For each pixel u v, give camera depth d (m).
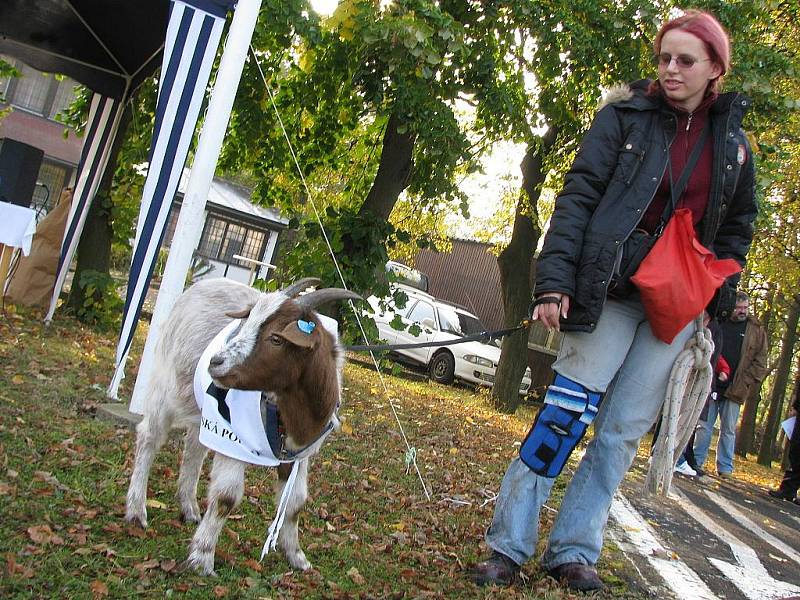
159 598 3.29
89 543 3.67
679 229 3.95
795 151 15.73
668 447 4.09
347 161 11.36
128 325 6.46
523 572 4.34
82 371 7.35
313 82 9.89
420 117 8.88
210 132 6.07
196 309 4.10
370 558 4.32
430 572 4.25
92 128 9.45
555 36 9.89
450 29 8.42
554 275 3.93
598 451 4.28
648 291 3.85
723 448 11.70
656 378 4.16
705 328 4.18
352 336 9.63
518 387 14.44
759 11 10.36
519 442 9.81
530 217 14.52
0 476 4.25
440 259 27.55
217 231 21.09
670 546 5.84
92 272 9.86
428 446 8.02
